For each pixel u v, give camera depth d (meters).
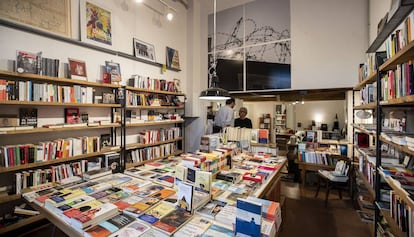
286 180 4.55
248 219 1.12
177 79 4.98
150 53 4.21
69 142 2.74
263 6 4.60
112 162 3.19
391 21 1.88
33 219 2.30
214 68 5.21
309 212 3.06
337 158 3.60
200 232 1.18
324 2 3.97
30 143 2.58
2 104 2.29
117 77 3.39
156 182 1.96
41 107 2.66
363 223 2.72
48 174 2.53
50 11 2.70
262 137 3.35
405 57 1.45
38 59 2.45
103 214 1.31
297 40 4.22
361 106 2.72
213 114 5.61
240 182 1.99
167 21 4.69
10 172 2.40
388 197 1.96
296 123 9.94
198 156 2.14
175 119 4.64
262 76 4.60
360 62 3.70
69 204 1.46
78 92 2.82
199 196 1.53
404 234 1.48
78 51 3.02
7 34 2.34
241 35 4.87
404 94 1.46
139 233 1.17
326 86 3.96
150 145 4.11
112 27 3.48
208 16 5.32
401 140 1.46
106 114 3.46
